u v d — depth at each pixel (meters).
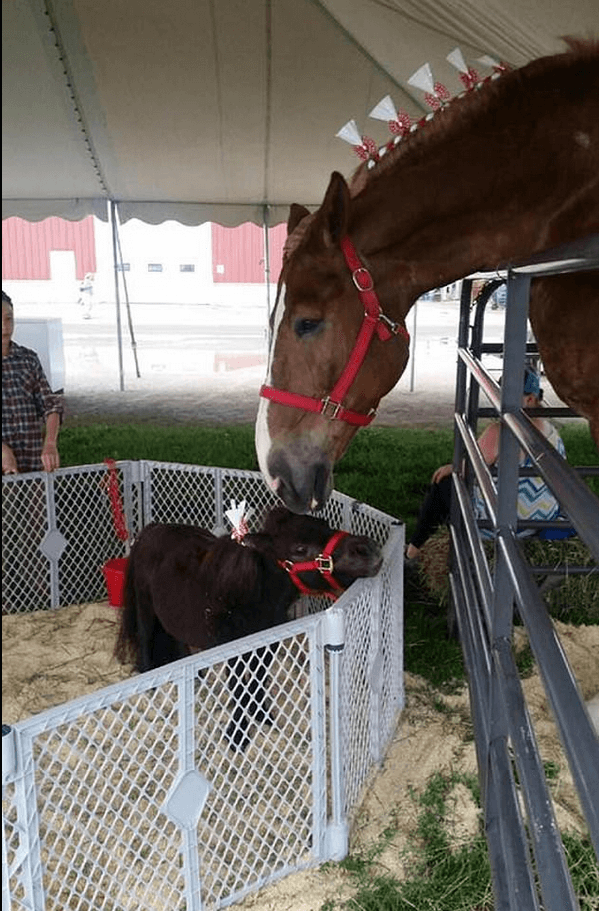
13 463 3.76
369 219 1.99
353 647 2.35
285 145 7.47
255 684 2.65
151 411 9.89
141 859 1.93
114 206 10.32
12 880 1.83
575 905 1.12
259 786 2.55
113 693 1.75
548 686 1.05
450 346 17.70
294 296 1.95
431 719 2.99
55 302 29.73
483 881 2.09
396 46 5.04
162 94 6.14
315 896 2.12
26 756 1.61
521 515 3.64
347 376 1.97
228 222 10.59
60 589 4.06
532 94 1.96
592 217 1.94
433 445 7.74
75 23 4.97
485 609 2.18
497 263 2.03
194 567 2.83
